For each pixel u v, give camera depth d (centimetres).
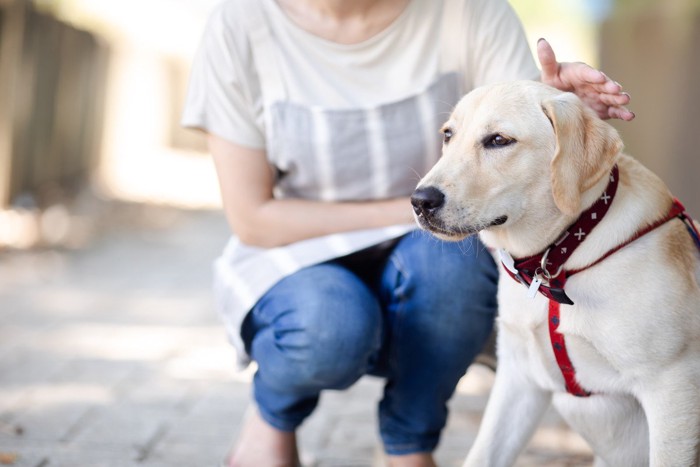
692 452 218
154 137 1664
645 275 216
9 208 835
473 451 248
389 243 265
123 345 473
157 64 1603
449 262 252
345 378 250
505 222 223
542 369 237
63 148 1038
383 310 264
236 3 261
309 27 257
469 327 254
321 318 244
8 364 433
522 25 268
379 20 256
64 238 795
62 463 308
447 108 259
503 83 231
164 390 397
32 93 889
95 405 374
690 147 638
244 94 261
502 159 222
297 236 263
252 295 258
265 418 276
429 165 262
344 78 258
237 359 276
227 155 263
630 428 236
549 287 220
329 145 256
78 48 1059
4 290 596
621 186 222
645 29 809
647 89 802
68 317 532
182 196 1203
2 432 338
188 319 535
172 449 324
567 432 345
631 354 217
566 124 213
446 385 260
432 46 260
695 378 218
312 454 321
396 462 266
